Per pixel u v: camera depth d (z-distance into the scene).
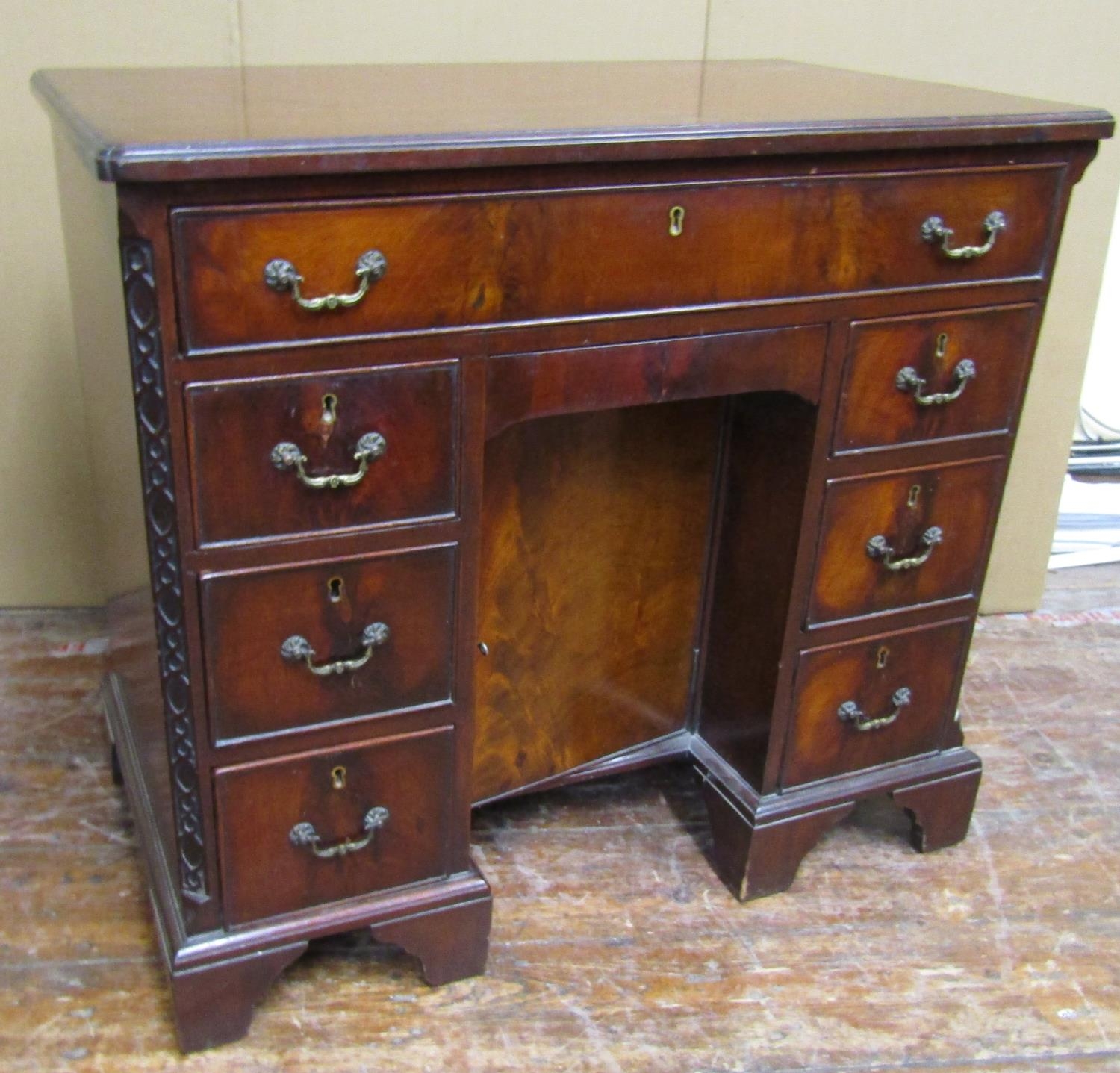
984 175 1.27
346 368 1.08
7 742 1.73
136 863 1.53
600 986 1.39
